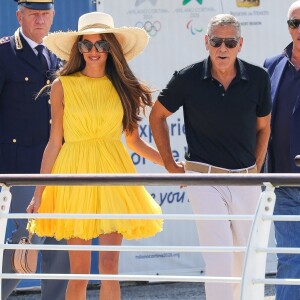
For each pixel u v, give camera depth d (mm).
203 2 20156
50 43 15094
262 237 11391
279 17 20453
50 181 11969
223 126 14422
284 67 15594
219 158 14539
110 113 14500
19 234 16219
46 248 12125
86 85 14578
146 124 19859
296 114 15266
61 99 14594
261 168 15703
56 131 14648
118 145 14719
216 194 14336
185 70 14633
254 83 14523
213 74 14500
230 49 14227
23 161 16562
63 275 12102
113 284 14234
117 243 14188
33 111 16609
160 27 20062
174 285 20562
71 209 14148
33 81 16625
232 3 20281
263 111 14773
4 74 16578
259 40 20391
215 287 14008
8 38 16891
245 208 14500
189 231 20141
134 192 14328
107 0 19844
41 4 16719
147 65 20047
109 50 14641
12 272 15578
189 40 20156
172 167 15297
